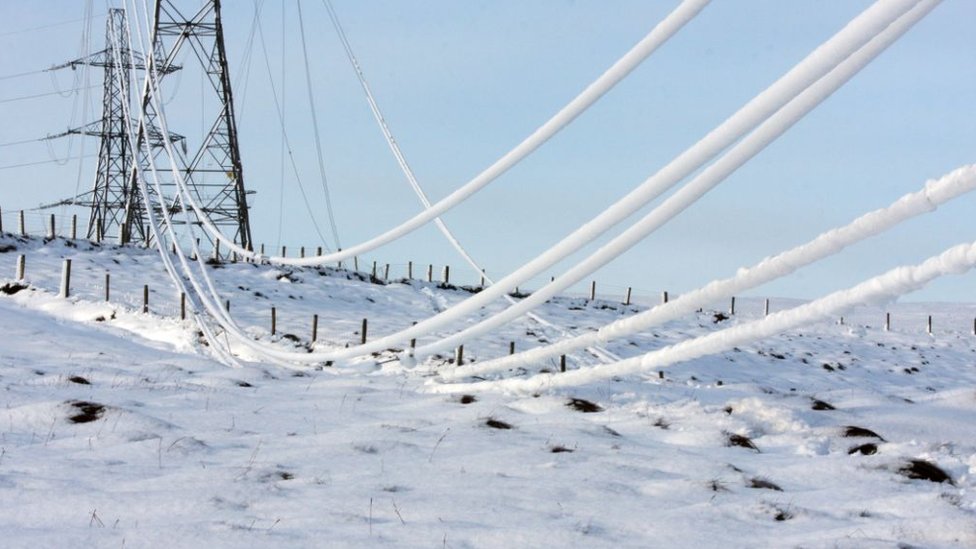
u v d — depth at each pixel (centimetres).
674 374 2583
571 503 770
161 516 682
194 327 2461
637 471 909
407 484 813
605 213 798
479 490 798
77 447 925
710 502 791
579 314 3812
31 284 2912
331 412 1221
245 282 3500
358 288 3769
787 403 1451
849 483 903
